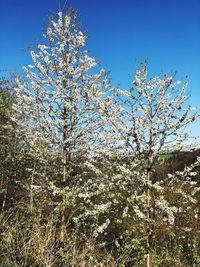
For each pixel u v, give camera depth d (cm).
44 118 967
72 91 983
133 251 915
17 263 659
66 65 991
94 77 1009
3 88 1449
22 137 1106
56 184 1036
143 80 696
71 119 973
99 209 729
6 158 1277
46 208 1024
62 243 797
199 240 954
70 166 1010
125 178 717
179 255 914
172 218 668
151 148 693
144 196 703
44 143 1001
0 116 1270
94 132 973
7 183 1299
